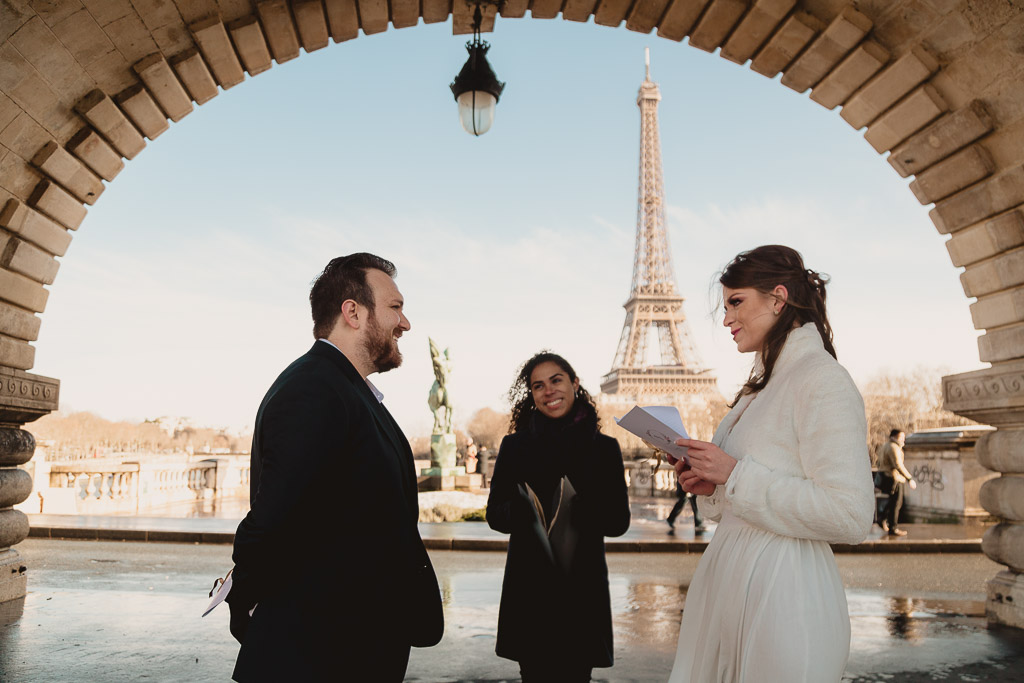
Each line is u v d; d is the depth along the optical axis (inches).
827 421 95.0
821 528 92.0
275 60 316.8
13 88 242.4
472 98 316.5
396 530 106.4
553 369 159.2
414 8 312.5
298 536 101.0
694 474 111.3
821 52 290.8
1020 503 267.6
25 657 218.8
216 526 564.1
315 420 98.5
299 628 97.3
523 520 146.3
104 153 292.8
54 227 293.0
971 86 263.3
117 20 257.1
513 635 146.3
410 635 108.2
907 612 305.9
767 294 107.7
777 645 92.3
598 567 148.9
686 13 309.9
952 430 681.0
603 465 153.2
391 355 118.8
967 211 281.3
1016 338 268.4
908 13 263.3
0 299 273.0
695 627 107.7
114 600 308.2
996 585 288.8
